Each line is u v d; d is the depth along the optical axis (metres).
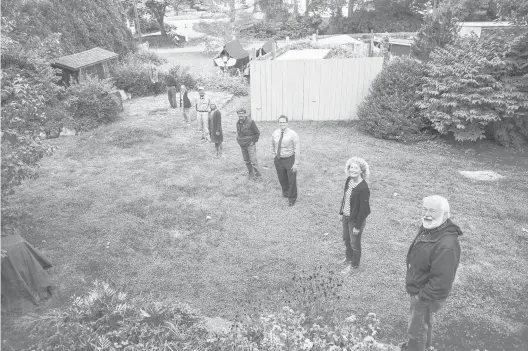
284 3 58.28
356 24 51.69
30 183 9.73
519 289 5.65
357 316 5.13
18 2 18.67
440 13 13.55
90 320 4.48
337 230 7.32
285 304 5.11
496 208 8.11
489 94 11.27
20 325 4.96
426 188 9.09
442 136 12.56
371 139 12.62
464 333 4.87
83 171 10.49
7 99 6.21
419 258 3.76
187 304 5.23
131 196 8.89
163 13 53.09
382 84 13.14
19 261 5.42
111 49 25.31
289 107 14.64
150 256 6.62
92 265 6.36
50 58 15.83
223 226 7.53
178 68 21.78
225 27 49.31
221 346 4.05
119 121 15.30
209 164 10.69
